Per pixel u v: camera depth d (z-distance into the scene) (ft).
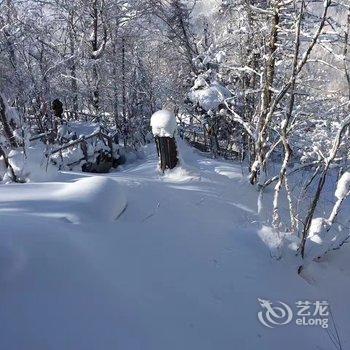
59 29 70.03
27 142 27.50
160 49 66.85
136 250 14.64
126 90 57.88
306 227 16.58
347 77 21.02
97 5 66.59
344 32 22.98
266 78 26.50
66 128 45.42
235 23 38.19
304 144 29.86
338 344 13.32
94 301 11.36
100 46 67.21
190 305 12.75
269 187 26.27
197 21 58.49
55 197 17.42
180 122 58.54
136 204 18.92
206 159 34.12
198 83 46.37
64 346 9.83
